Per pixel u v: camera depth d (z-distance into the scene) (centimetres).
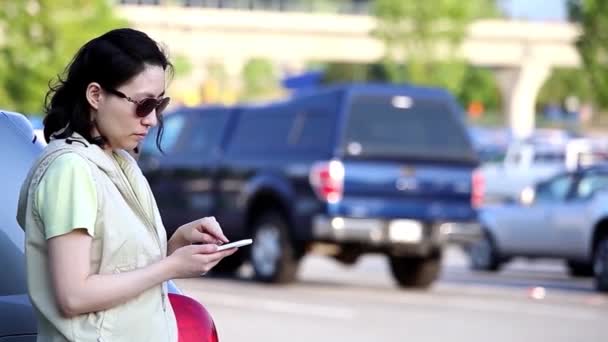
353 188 3328
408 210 3378
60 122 817
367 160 3341
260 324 2758
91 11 9031
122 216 798
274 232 3484
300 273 4097
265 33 17200
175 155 3872
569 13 9569
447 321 2859
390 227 3356
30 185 795
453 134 3447
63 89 822
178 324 865
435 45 16088
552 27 18475
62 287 776
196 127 3838
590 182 3909
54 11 8806
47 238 780
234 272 3888
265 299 3212
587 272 4150
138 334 798
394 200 3369
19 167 1032
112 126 817
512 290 3647
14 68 8819
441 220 3419
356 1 19375
